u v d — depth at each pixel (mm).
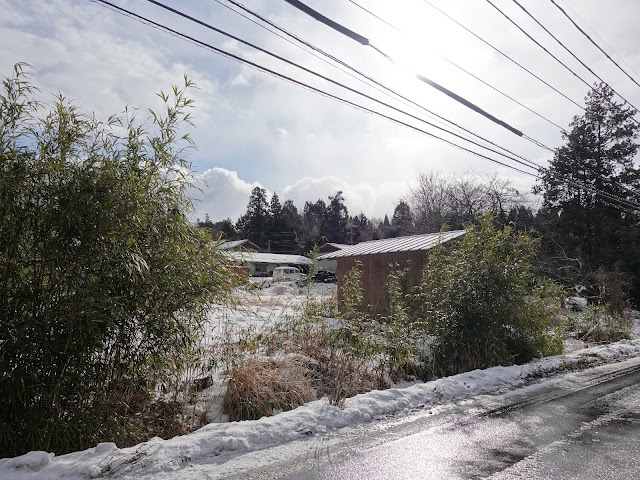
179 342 4438
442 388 5973
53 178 3621
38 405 3559
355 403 5148
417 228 40469
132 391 4328
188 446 3754
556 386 6570
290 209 87062
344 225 89062
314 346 6867
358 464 3621
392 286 8750
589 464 3646
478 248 8227
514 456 3820
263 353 6457
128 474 3266
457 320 7656
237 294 5363
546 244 27641
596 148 28438
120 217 3740
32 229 3502
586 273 21625
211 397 5262
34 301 3494
